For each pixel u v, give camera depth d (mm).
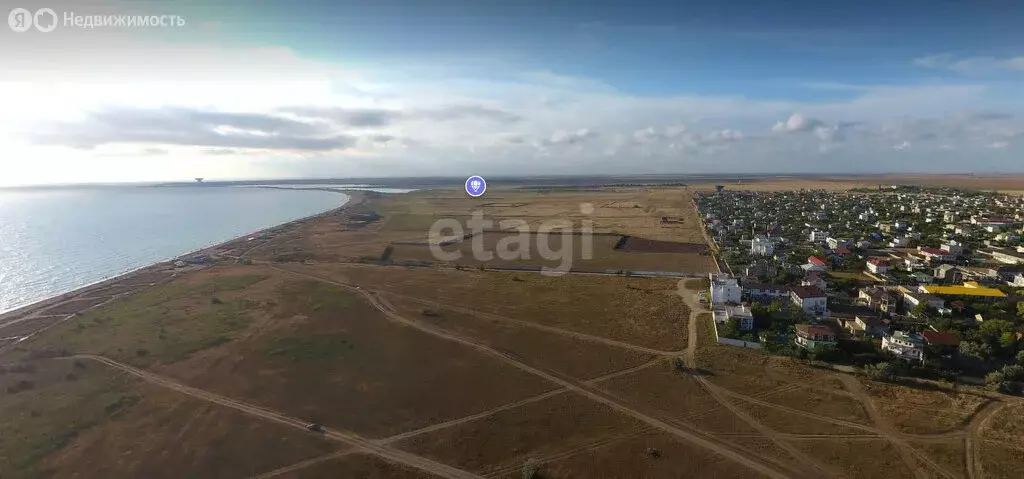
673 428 52188
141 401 57156
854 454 47281
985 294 85438
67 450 47938
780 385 60344
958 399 55875
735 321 76062
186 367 65938
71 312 88125
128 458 46844
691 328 78688
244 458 47031
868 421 52406
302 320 84125
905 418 52594
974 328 73125
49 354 69750
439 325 81750
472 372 64812
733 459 47031
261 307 91062
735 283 90812
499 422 53469
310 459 47031
